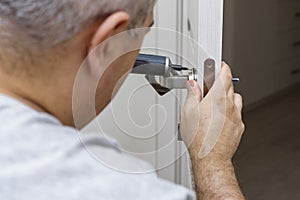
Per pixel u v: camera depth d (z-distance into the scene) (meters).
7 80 0.49
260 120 3.36
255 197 2.40
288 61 3.85
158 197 0.46
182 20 1.12
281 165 2.73
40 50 0.48
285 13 3.68
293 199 2.38
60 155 0.45
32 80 0.49
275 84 3.75
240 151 2.89
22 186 0.43
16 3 0.46
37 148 0.45
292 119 3.39
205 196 0.76
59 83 0.50
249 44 3.37
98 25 0.48
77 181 0.44
